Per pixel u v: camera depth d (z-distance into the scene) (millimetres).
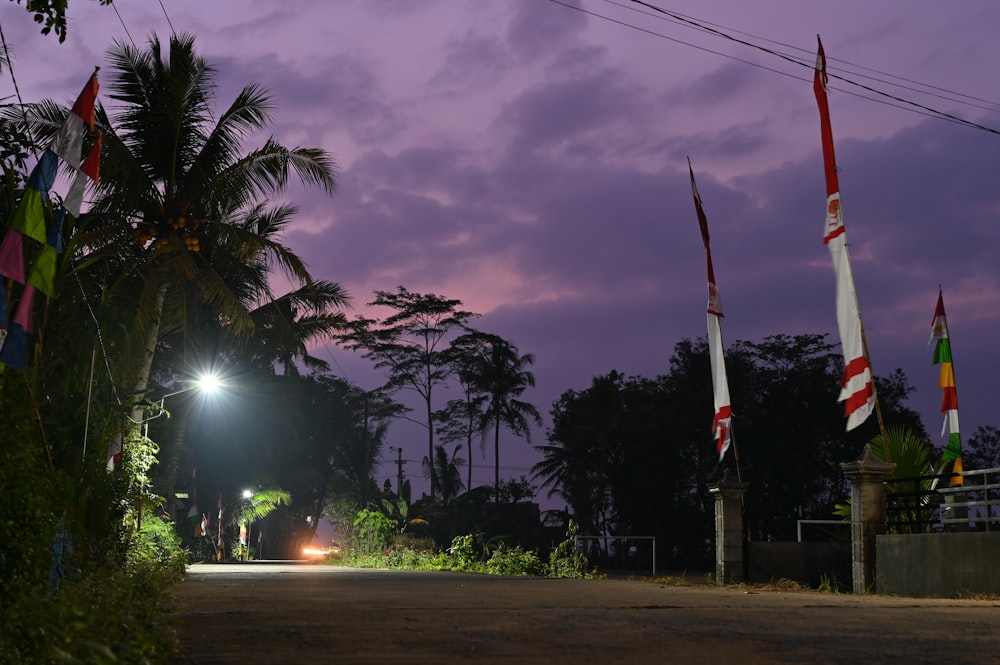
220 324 33656
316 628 7754
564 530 68125
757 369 67375
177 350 34344
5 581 7316
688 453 67688
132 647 4070
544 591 13711
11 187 11016
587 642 6652
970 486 14688
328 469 67875
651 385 71812
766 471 62188
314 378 67500
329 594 12703
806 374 65750
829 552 18109
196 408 41000
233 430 46812
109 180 23625
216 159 25094
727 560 18281
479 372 79375
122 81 24672
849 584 17484
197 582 16141
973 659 5637
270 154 25266
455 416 79625
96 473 13117
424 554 33000
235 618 8711
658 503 65562
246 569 24547
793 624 8008
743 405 65375
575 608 9930
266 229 31625
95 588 7562
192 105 24750
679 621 8336
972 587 13641
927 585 14492
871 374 17344
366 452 70875
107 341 14414
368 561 33594
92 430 13281
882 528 16078
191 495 37844
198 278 25094
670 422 66250
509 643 6625
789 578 18141
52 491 8594
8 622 5684
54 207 10789
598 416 68812
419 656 5945
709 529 65000
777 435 63781
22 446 8180
